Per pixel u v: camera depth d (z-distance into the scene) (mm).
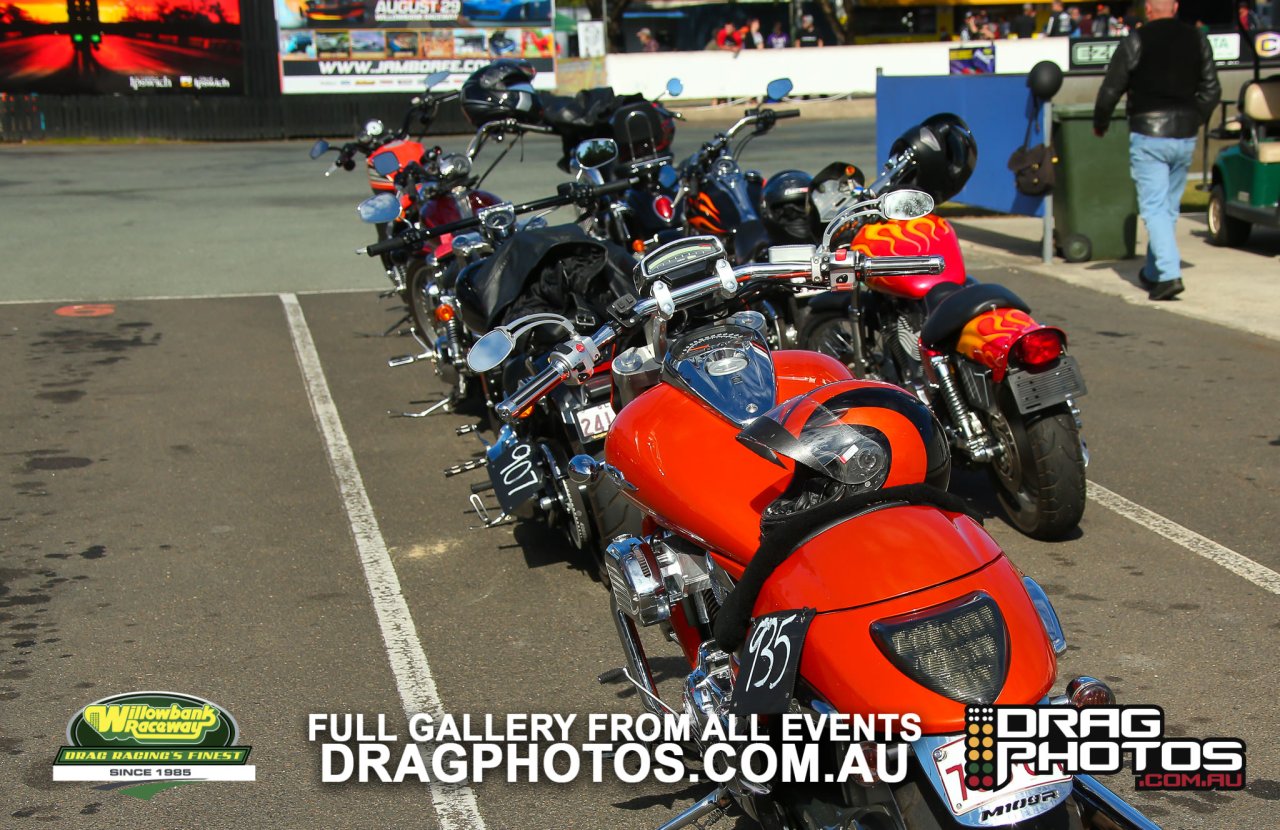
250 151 24016
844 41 36875
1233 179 12094
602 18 34031
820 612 2699
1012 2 38188
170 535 5930
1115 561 5348
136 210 16094
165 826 3701
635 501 3475
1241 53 15820
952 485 6398
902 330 5988
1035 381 5238
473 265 6039
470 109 9406
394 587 5355
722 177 8539
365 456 7066
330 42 27031
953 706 2521
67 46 25969
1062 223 11812
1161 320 9531
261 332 9906
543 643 4824
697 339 3504
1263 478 6242
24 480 6660
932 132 6621
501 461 5379
